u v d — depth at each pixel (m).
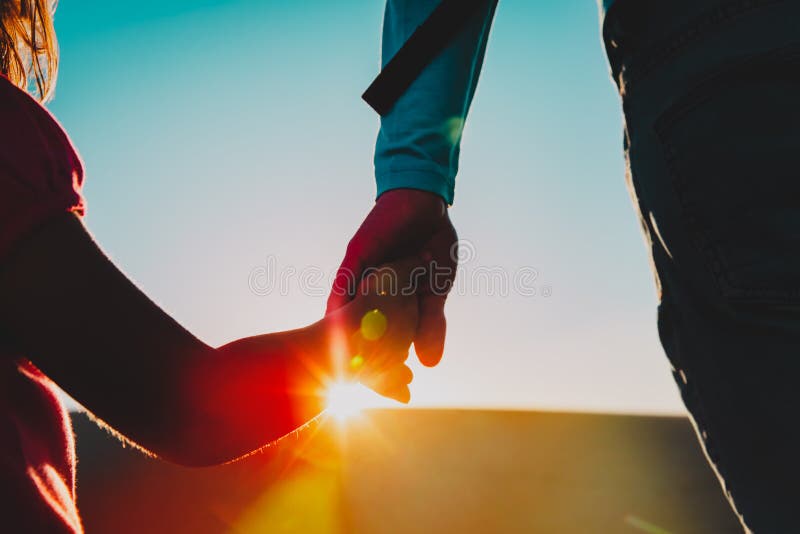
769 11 0.56
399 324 0.74
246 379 0.54
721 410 0.59
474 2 0.90
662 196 0.62
